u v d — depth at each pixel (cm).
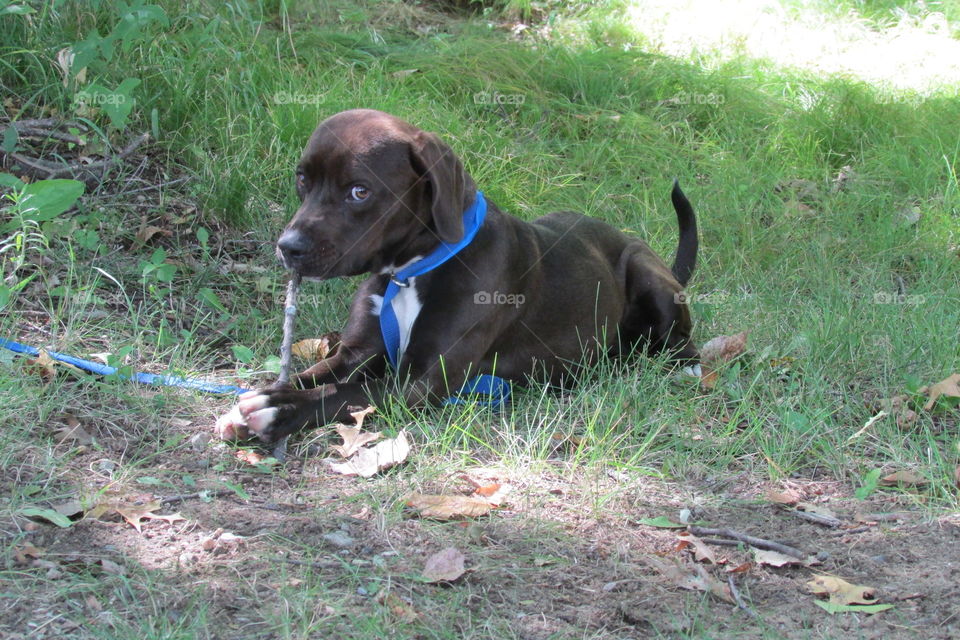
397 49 300
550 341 212
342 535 177
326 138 194
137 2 244
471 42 306
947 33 397
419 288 201
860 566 178
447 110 277
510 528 181
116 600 166
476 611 169
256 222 243
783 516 187
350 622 166
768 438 200
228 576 170
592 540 181
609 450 195
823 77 331
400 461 189
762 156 286
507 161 263
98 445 188
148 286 222
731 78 311
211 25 271
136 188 243
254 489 185
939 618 170
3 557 170
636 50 321
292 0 311
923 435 203
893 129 296
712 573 177
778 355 221
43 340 207
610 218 260
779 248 254
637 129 284
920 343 222
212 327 218
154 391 200
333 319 222
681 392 212
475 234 202
